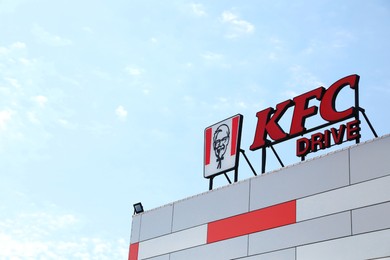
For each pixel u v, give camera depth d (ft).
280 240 105.50
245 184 115.85
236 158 122.31
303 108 113.80
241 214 114.11
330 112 108.58
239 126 124.67
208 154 128.88
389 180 94.02
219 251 115.24
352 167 99.35
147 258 129.59
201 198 123.85
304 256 100.94
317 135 107.96
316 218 101.45
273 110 119.75
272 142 116.57
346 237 96.37
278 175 110.42
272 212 108.78
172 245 125.39
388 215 92.43
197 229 121.60
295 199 105.81
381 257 91.35
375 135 102.94
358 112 105.19
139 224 135.33
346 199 98.37
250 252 109.60
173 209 128.88
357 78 107.24
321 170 103.55
